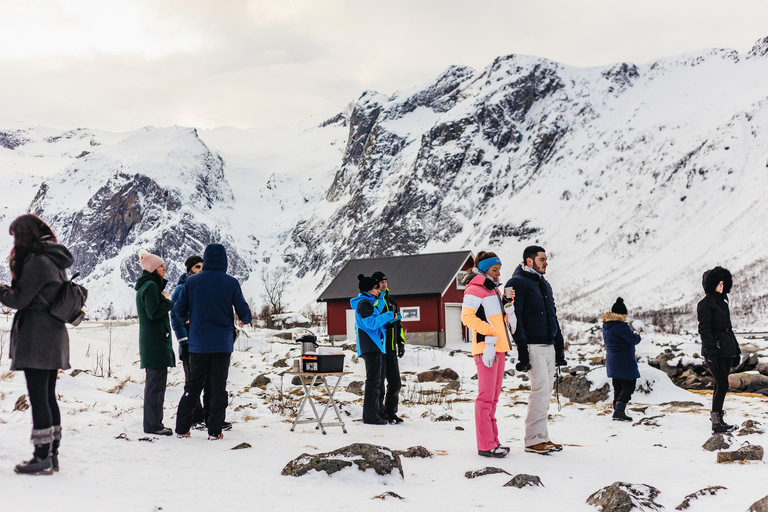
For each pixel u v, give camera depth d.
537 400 7.11
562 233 106.81
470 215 130.62
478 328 6.88
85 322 30.52
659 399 11.82
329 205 183.62
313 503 4.65
